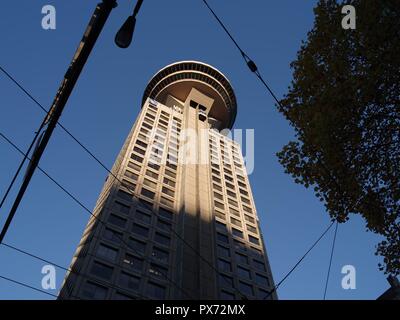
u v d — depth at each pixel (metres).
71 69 9.66
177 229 63.00
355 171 15.04
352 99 14.46
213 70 135.12
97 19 8.66
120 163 73.19
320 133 14.88
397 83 13.85
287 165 16.70
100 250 51.00
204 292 53.44
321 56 16.11
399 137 14.56
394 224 15.10
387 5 13.65
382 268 15.33
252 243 68.25
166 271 54.00
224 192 79.81
